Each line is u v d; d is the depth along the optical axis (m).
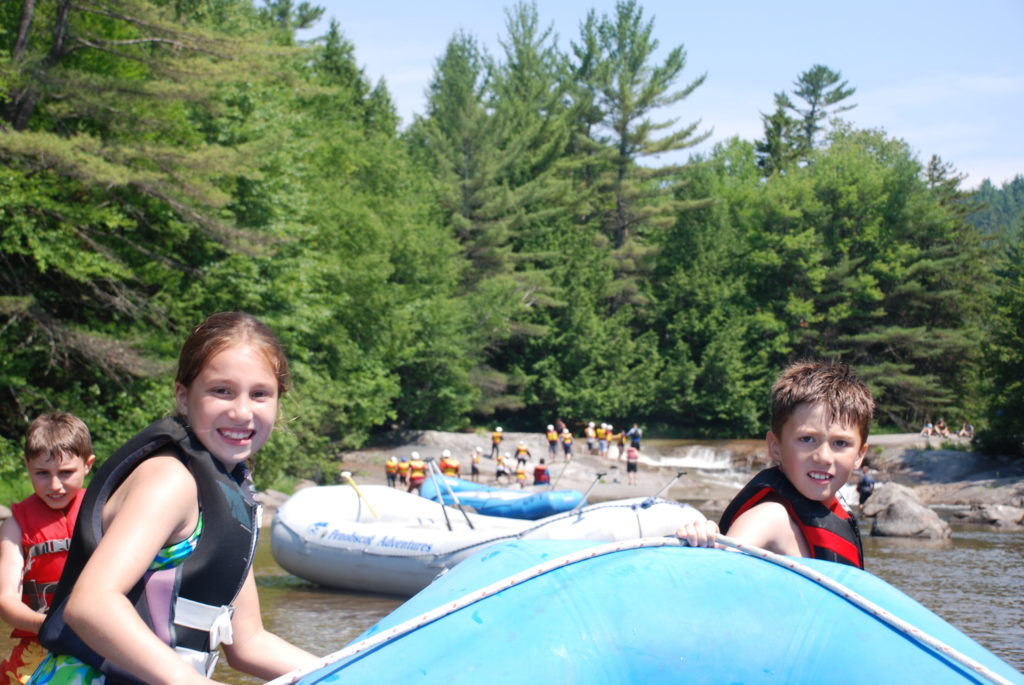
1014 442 30.59
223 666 6.57
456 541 10.39
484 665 1.86
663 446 45.06
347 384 32.28
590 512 10.47
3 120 16.62
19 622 3.44
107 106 16.89
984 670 1.93
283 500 21.91
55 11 18.06
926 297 54.00
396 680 1.83
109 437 18.30
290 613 9.55
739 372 51.50
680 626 1.99
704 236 56.41
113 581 1.81
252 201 23.61
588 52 57.56
